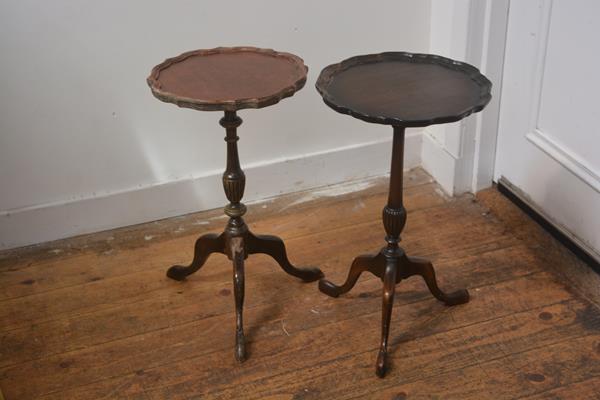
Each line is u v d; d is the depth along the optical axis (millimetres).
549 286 2127
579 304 2053
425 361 1888
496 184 2559
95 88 2268
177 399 1806
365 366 1881
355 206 2561
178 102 1673
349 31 2455
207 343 1978
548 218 2324
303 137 2570
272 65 1912
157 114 2361
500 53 2355
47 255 2365
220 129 2447
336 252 2328
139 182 2453
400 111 1620
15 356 1958
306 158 2596
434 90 1751
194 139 2438
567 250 2232
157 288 2197
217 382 1852
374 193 2631
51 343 1998
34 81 2201
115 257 2344
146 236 2441
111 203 2436
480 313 2041
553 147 2227
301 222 2486
